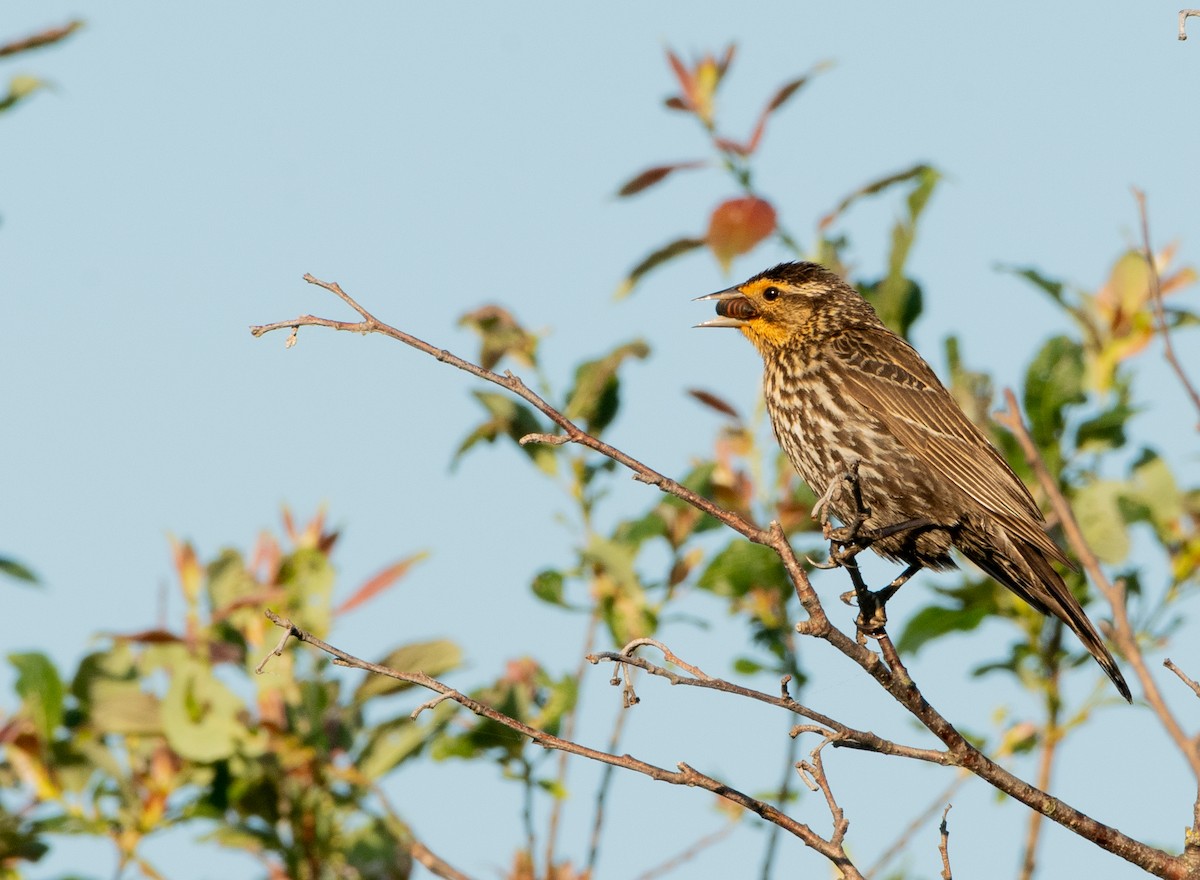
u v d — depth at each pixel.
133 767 10.33
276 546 10.71
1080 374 12.13
